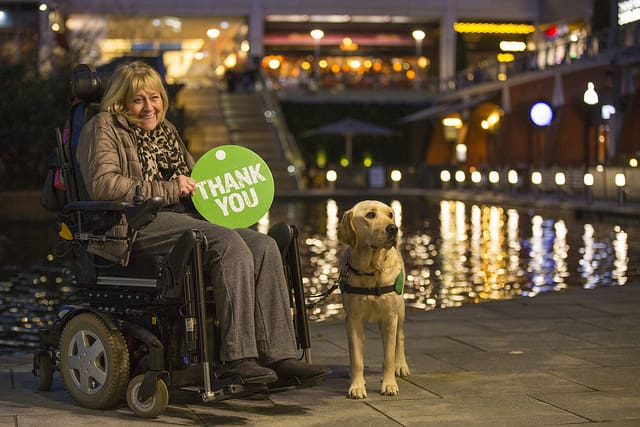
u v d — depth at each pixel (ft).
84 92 25.48
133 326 23.35
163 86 26.68
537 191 127.95
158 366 22.63
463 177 162.30
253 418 22.66
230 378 21.86
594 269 59.16
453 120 195.93
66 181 25.04
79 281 25.04
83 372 23.93
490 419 22.21
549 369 27.81
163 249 23.52
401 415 22.71
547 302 40.75
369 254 23.89
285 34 255.50
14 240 80.74
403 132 223.10
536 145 174.60
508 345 31.53
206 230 22.95
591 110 151.84
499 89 180.45
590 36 146.51
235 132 174.60
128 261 23.75
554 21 234.79
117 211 23.41
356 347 24.75
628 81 134.92
